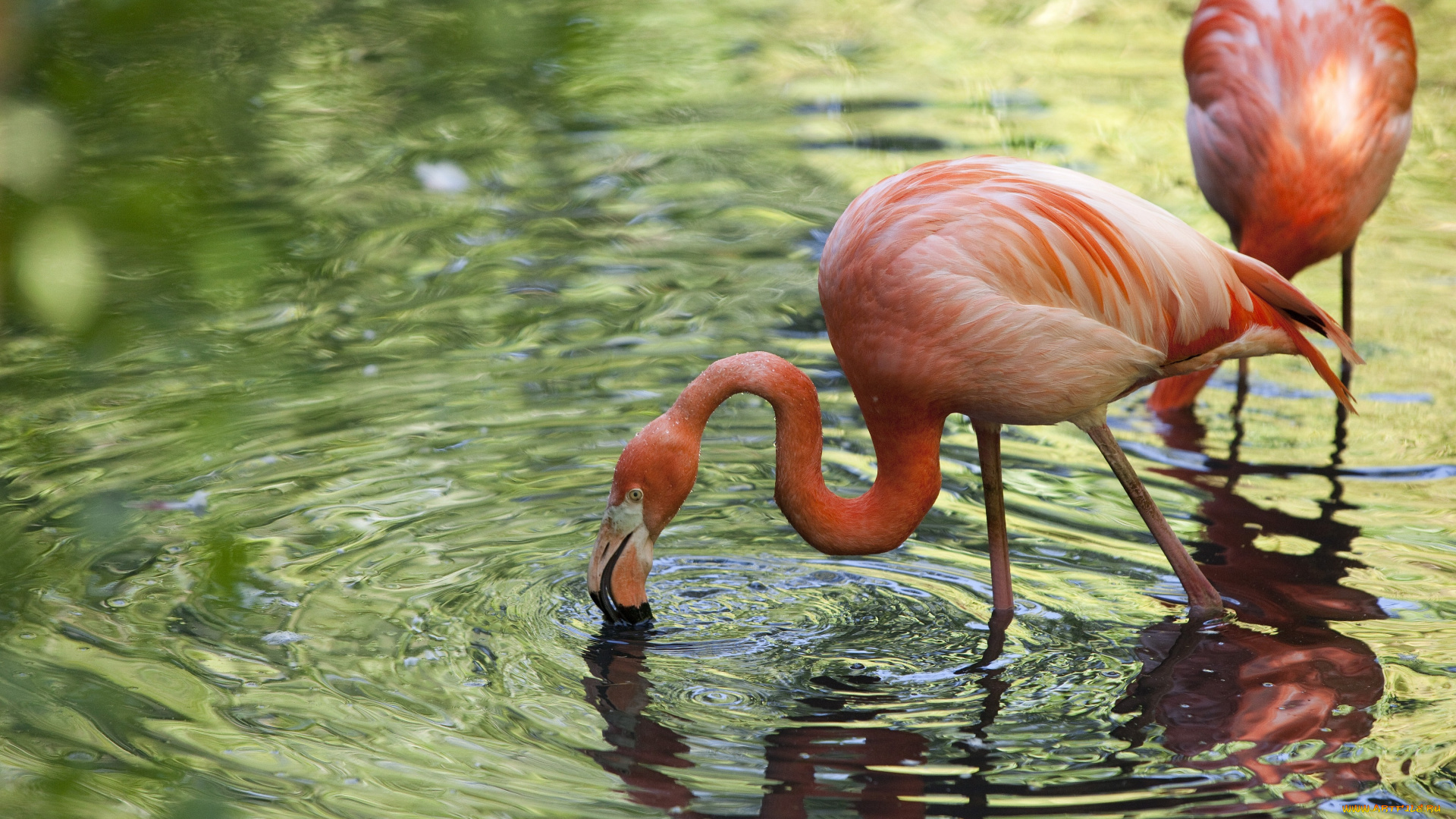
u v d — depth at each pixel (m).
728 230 13.74
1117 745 6.02
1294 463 9.09
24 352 10.98
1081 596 7.55
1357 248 12.81
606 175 15.34
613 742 6.13
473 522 8.48
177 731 6.14
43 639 6.98
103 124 2.95
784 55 19.94
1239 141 9.78
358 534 8.28
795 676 6.79
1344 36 9.72
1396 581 7.50
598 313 11.84
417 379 10.55
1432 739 5.95
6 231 2.69
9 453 9.17
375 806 5.54
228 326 11.52
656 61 19.61
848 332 7.05
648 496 7.29
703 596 7.70
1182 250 7.05
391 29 4.98
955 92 17.98
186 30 2.91
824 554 7.86
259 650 6.95
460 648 7.04
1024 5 22.12
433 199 14.59
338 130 16.66
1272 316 7.40
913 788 5.71
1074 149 15.48
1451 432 9.45
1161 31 20.42
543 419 9.91
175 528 8.27
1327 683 6.48
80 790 5.58
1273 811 5.45
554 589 7.72
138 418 9.76
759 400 10.55
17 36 2.52
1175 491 8.77
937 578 7.86
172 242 3.02
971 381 6.91
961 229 6.76
